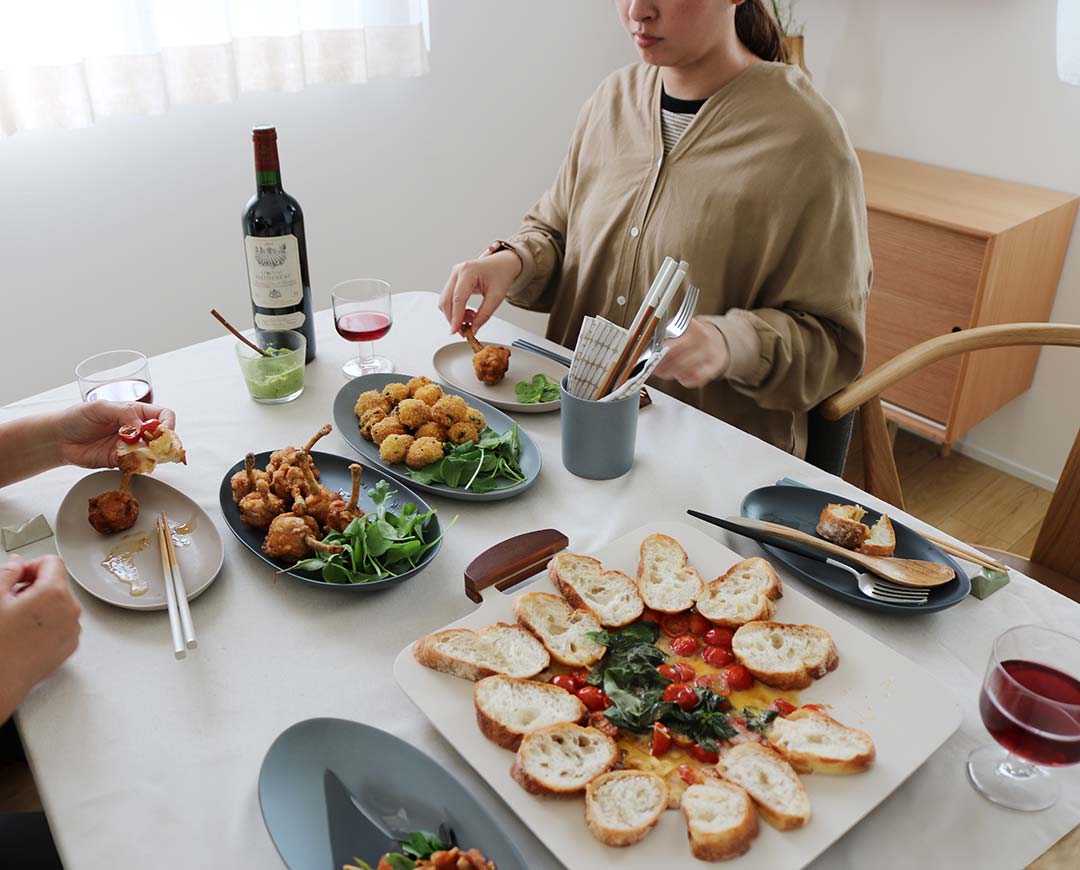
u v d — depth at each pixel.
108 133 2.04
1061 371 2.58
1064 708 0.70
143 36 1.91
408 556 1.01
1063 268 2.52
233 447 1.24
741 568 0.98
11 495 1.14
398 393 1.28
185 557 1.03
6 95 1.81
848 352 1.53
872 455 1.52
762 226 1.50
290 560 1.01
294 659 0.91
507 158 2.82
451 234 2.81
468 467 1.15
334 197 2.51
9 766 1.57
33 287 2.08
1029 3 2.34
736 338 1.35
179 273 2.29
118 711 0.85
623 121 1.63
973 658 0.92
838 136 1.48
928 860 0.73
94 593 0.96
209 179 2.24
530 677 0.85
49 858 1.03
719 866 0.70
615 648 0.89
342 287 1.49
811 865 0.73
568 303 1.75
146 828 0.75
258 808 0.76
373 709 0.86
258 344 1.38
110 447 1.13
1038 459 2.70
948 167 2.65
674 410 1.35
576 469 1.19
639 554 1.02
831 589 0.98
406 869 0.69
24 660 0.83
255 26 2.09
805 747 0.77
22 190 1.99
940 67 2.57
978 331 1.49
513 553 0.98
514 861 0.70
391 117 2.51
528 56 2.71
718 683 0.86
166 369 1.43
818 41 2.81
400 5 2.26
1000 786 0.79
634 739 0.81
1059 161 2.43
